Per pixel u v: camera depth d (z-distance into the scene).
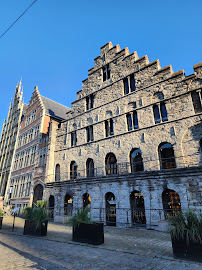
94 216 17.62
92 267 5.97
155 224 13.77
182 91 15.85
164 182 14.23
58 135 26.28
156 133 16.28
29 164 29.95
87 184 19.30
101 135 20.64
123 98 19.86
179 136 14.92
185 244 6.62
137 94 18.80
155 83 17.67
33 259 6.85
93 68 24.69
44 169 25.61
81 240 9.47
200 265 5.88
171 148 15.64
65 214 20.45
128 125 18.92
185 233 6.69
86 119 23.19
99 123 21.36
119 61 21.70
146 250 7.93
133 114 18.89
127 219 15.29
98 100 22.61
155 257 6.93
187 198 12.95
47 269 5.80
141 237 10.82
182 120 15.15
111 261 6.56
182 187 13.35
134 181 15.88
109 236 11.23
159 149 16.12
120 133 18.80
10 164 36.59
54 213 21.28
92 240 9.09
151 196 14.59
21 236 11.69
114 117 19.97
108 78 22.77
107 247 8.48
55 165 24.94
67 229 14.27
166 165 15.58
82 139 22.70
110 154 19.48
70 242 9.54
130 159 17.59
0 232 13.45
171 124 15.63
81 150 22.16
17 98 44.53
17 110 42.09
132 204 16.08
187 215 7.11
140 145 16.95
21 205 27.92
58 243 9.46
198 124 14.33
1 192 35.88
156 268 5.80
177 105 15.81
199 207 12.34
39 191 26.80
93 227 9.27
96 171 19.62
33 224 11.85
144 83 18.61
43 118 31.19
